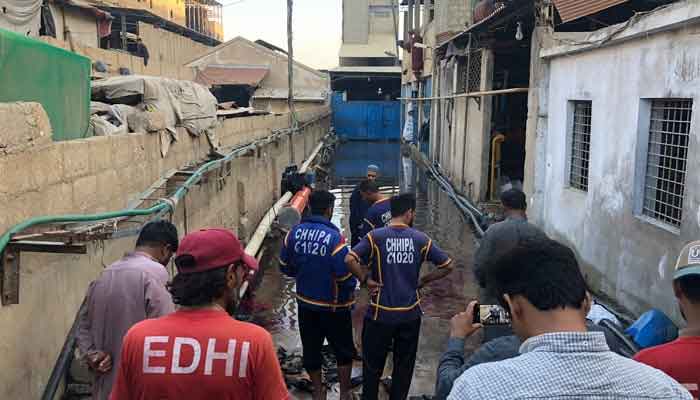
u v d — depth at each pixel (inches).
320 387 213.6
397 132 1659.7
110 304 135.9
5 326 138.5
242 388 89.0
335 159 1176.8
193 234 96.1
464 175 665.6
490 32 519.5
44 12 686.5
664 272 238.5
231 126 435.8
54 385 158.2
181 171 303.4
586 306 66.4
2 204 136.3
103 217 166.9
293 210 404.2
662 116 253.1
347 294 207.8
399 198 194.2
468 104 651.5
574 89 338.6
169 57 1302.9
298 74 1385.3
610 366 60.4
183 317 92.3
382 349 193.0
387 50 2215.8
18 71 163.2
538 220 394.0
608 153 294.4
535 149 396.2
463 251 444.8
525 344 63.6
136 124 262.4
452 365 102.7
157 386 88.1
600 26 398.9
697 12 211.0
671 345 97.7
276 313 313.0
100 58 792.9
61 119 195.3
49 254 162.6
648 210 263.0
